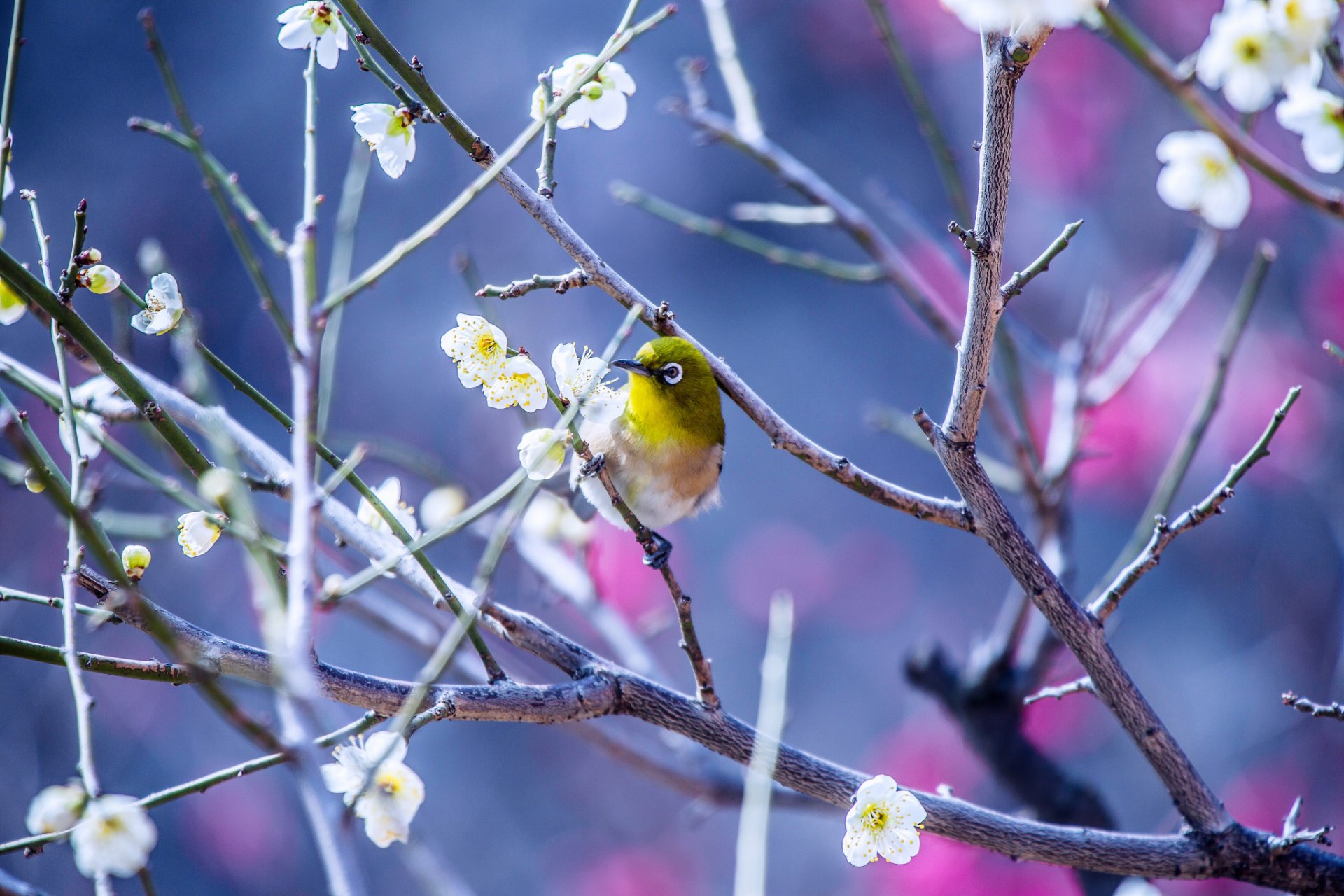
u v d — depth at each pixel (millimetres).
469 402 17500
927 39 17281
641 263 19219
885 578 17625
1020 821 4684
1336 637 13875
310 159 3902
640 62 19125
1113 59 15203
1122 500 13594
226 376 3914
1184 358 13422
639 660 7582
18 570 14469
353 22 4016
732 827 15617
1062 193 15703
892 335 19500
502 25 18797
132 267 17219
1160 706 14844
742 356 19312
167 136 4344
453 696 4090
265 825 14352
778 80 18766
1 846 2982
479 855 15523
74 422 3598
